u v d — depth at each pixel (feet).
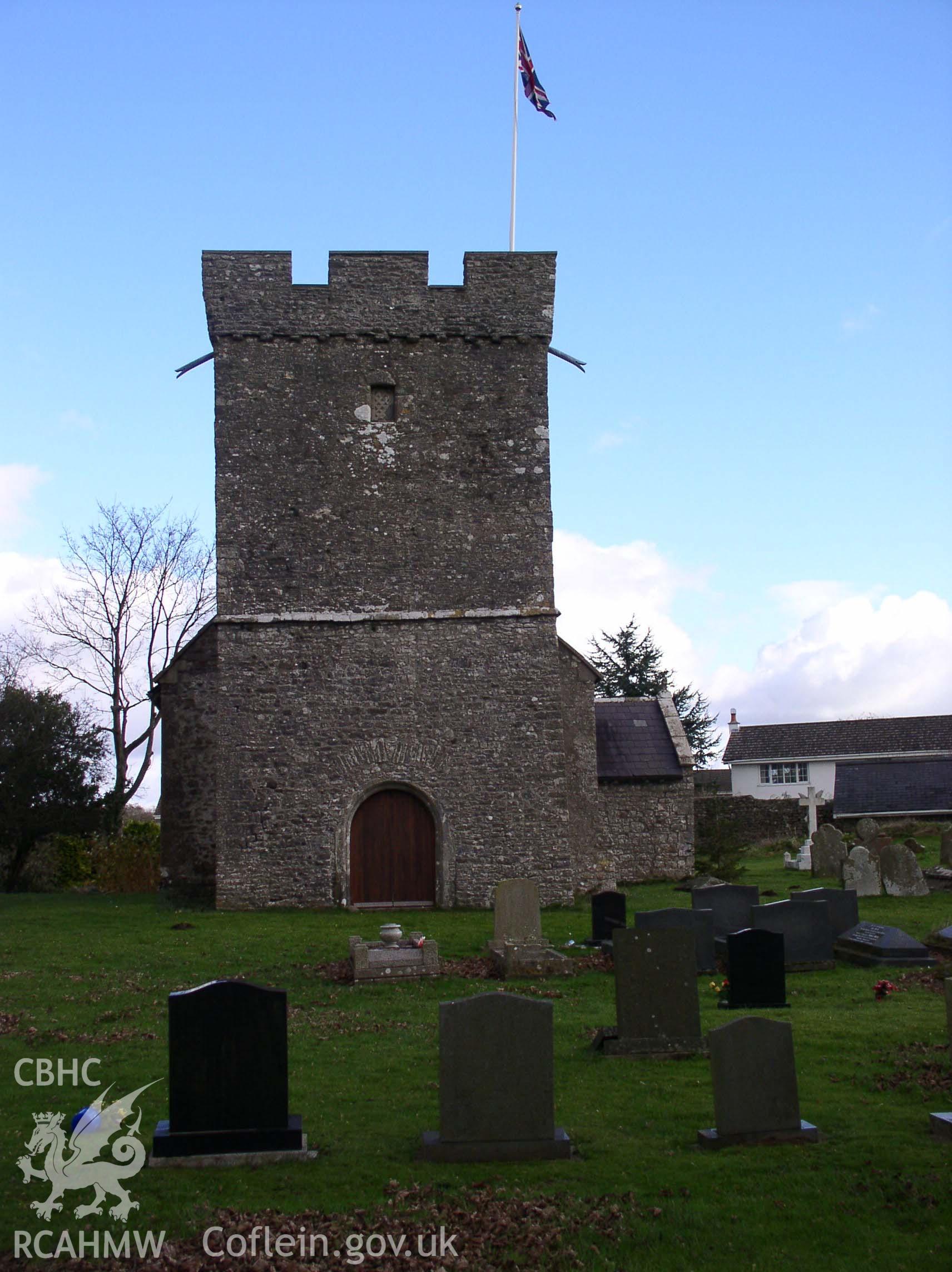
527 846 69.92
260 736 69.51
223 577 70.59
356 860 69.92
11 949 55.11
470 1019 26.40
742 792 177.88
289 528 71.31
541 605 71.92
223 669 69.87
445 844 69.56
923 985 44.06
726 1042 26.89
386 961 47.01
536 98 77.92
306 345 72.84
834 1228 22.29
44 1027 39.29
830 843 88.02
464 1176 25.00
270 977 47.70
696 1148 26.61
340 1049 35.88
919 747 170.81
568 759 84.33
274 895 68.39
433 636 71.26
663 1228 22.35
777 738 181.06
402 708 70.49
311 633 70.64
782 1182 24.32
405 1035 37.58
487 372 73.82
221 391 71.97
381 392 73.36
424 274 73.77
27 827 92.79
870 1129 27.45
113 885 94.63
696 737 185.06
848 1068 32.89
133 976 48.26
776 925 47.85
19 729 94.12
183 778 78.07
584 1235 22.12
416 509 72.23
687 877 91.56
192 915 66.59
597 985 45.24
